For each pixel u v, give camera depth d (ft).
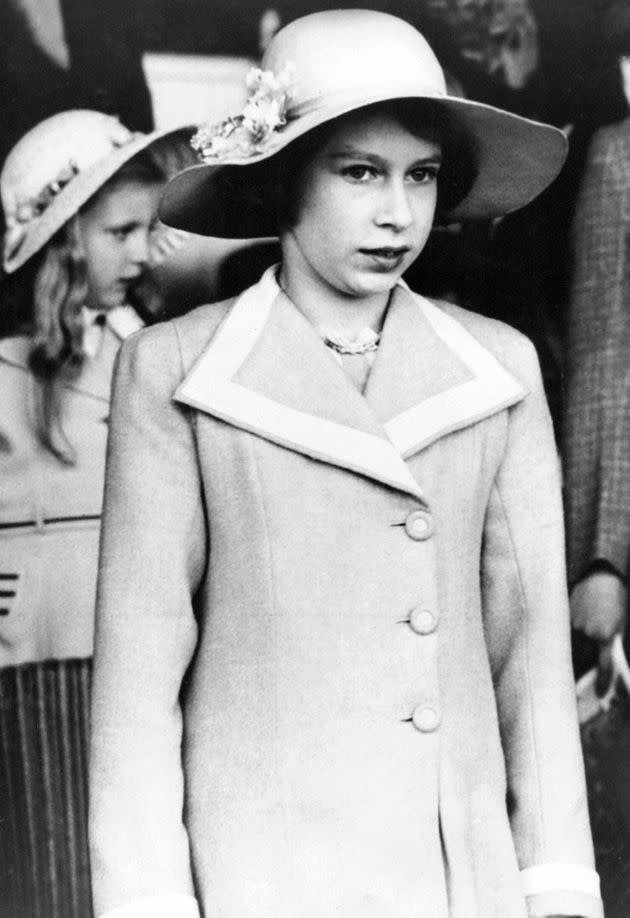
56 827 16.80
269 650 9.24
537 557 9.82
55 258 16.90
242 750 9.25
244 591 9.32
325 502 9.31
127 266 16.97
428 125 9.33
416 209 9.41
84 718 16.84
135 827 9.13
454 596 9.48
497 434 9.69
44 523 16.88
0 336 16.90
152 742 9.27
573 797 9.73
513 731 9.84
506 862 9.39
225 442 9.36
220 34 17.02
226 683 9.34
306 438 9.30
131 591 9.39
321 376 9.47
